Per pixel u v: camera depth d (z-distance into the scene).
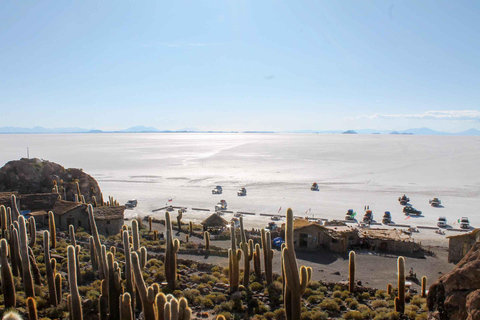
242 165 171.12
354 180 126.06
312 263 45.31
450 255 46.62
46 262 27.75
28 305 22.95
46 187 70.94
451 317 19.36
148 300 22.64
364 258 47.78
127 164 177.75
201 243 53.19
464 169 154.00
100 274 32.84
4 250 25.55
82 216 56.88
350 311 28.81
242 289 34.00
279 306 30.62
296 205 88.31
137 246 31.31
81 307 26.22
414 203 90.75
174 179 129.50
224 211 82.00
